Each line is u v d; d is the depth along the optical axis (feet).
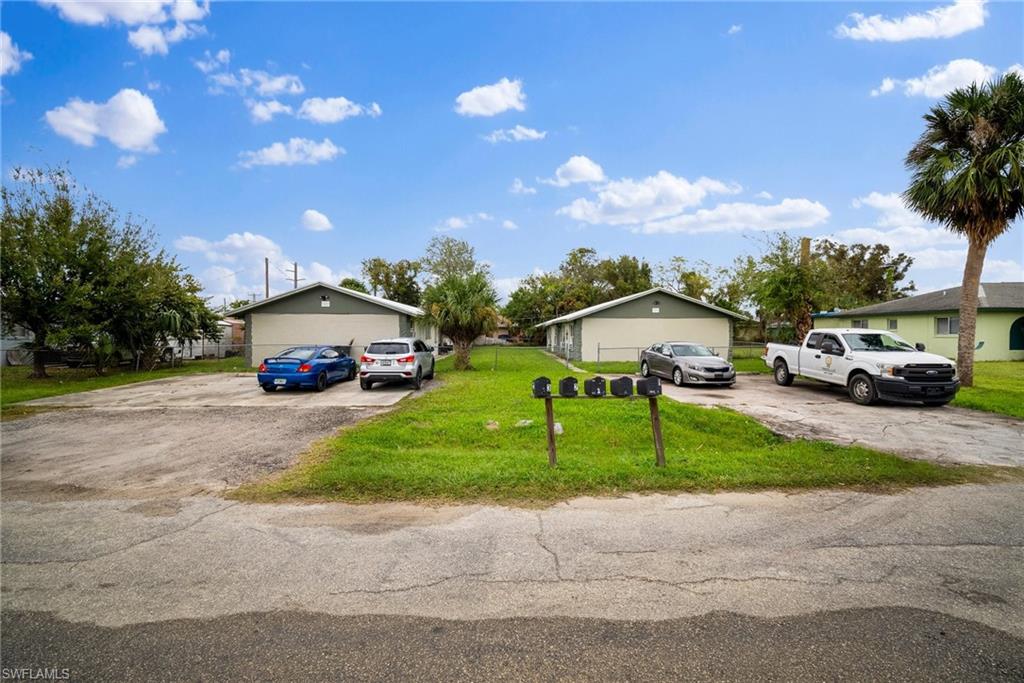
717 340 85.87
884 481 18.43
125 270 60.29
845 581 11.13
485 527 14.24
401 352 47.70
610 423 28.99
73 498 17.04
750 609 10.00
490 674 8.12
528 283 175.01
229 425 30.30
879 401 39.19
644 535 13.66
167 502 16.55
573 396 20.18
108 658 8.56
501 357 96.73
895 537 13.53
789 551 12.65
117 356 66.59
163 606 10.20
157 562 12.17
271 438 26.53
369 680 7.98
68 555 12.57
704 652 8.65
